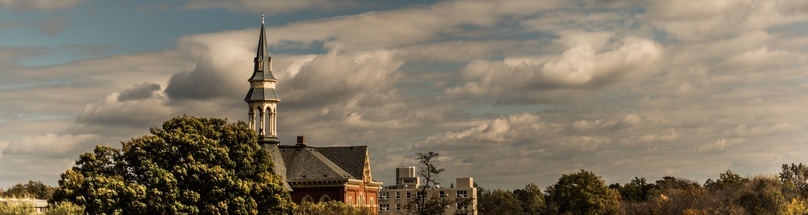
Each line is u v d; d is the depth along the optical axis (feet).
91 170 378.12
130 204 359.66
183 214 370.53
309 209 474.49
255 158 415.85
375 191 604.49
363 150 584.40
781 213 632.38
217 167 386.73
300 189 538.06
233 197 389.39
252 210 393.50
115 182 359.05
